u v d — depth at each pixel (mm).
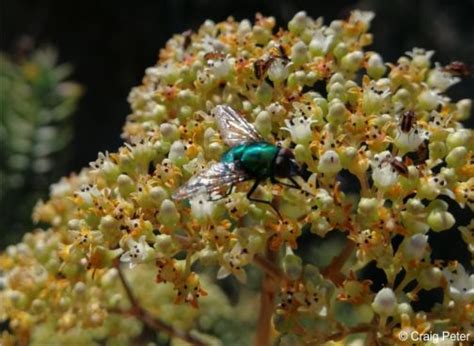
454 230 324
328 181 153
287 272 152
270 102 164
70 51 458
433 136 157
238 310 244
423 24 406
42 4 463
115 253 157
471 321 150
